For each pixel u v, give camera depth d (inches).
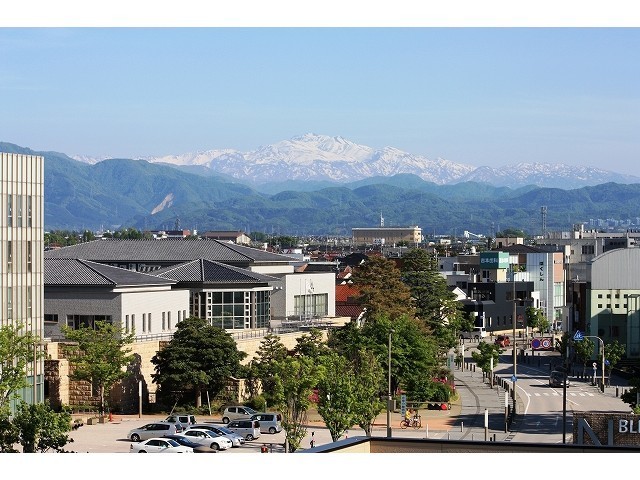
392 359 5639.8
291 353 5718.5
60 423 3142.2
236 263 7288.4
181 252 7416.3
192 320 5132.9
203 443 4126.5
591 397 6456.7
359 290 7258.9
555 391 6742.1
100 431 4397.1
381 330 5728.3
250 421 4471.0
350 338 5708.7
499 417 5438.0
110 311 5506.9
